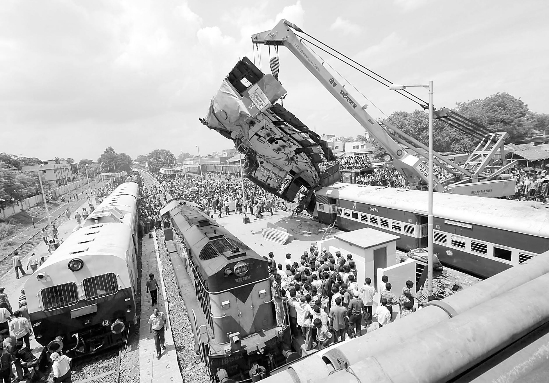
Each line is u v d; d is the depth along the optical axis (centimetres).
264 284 1093
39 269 1102
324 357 398
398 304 1266
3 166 5791
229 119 2134
